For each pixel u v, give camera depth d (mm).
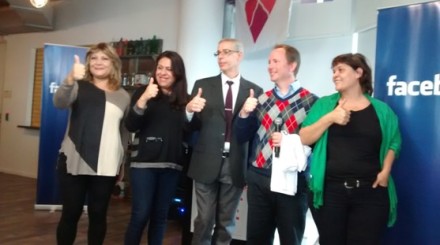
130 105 2410
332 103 2000
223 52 2471
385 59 2244
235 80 2506
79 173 2227
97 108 2297
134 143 2443
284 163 2023
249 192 2258
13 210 4406
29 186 5820
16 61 6918
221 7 4457
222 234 2518
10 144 6938
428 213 2086
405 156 2150
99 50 2352
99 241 2369
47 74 4488
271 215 2236
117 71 2426
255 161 2223
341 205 1880
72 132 2270
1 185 5812
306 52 3814
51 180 4512
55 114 4512
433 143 2074
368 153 1867
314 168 1924
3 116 7059
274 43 3799
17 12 5965
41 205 4488
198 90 2510
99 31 5891
